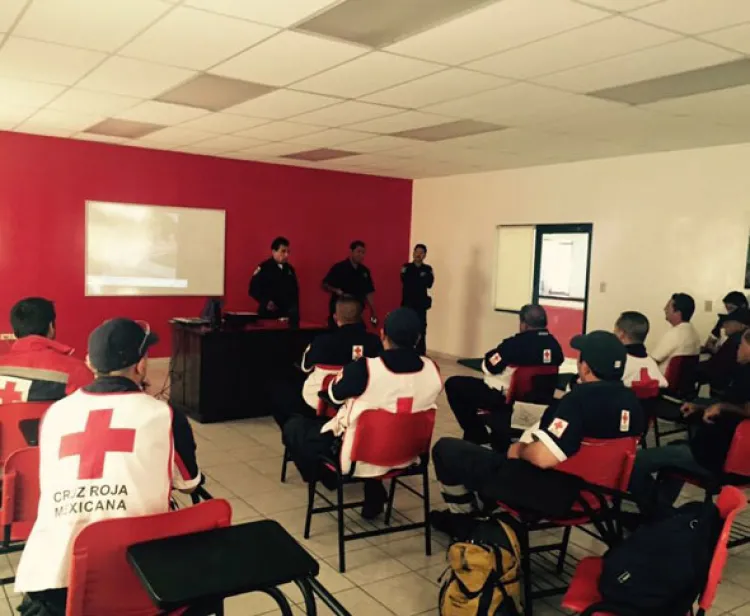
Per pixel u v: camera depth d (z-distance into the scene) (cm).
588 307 699
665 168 624
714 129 517
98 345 167
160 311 755
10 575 269
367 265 905
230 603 254
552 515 224
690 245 606
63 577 151
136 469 158
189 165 755
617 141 581
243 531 154
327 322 817
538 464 234
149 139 668
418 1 277
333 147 673
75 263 701
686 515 186
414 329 286
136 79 427
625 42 319
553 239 741
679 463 304
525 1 272
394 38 326
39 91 471
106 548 146
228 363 529
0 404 240
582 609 182
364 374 276
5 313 670
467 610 228
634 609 175
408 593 269
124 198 720
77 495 154
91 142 696
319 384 346
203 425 518
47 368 246
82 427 159
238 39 337
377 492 337
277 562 140
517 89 418
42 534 155
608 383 241
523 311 402
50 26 328
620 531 258
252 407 543
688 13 278
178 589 128
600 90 413
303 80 414
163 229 746
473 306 848
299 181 835
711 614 259
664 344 500
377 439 280
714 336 541
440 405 620
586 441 237
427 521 303
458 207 864
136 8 298
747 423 276
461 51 343
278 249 655
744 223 566
